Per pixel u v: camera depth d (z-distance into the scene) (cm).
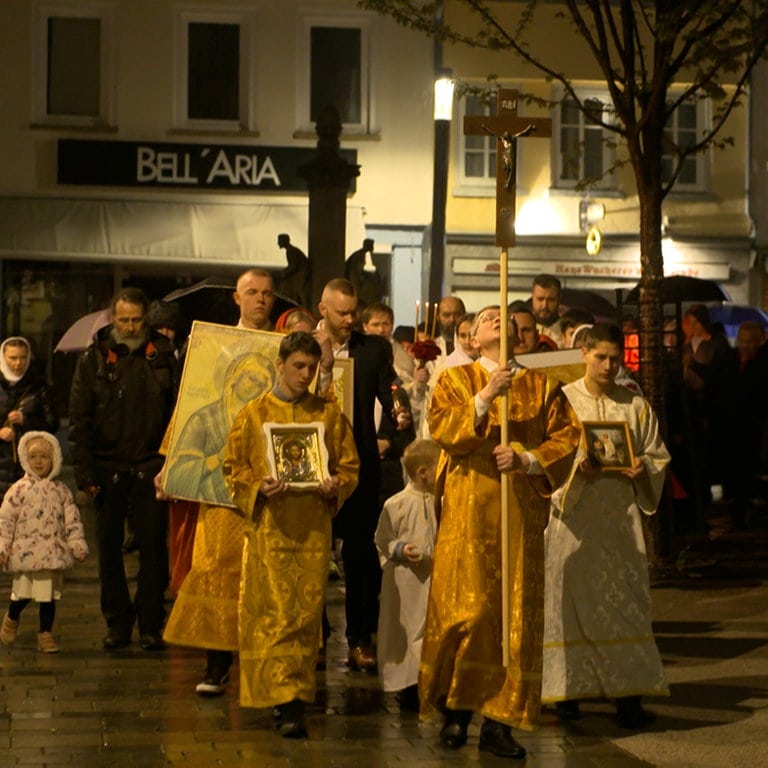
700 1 1261
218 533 823
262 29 2744
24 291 2731
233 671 902
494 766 704
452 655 736
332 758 712
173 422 841
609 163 2791
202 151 2728
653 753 728
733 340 2280
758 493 1683
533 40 2739
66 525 963
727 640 1013
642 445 806
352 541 908
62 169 2714
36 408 1249
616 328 815
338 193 1972
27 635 1013
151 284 2755
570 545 784
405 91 2756
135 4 2730
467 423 729
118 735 748
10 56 2716
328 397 826
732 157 2838
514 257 2781
